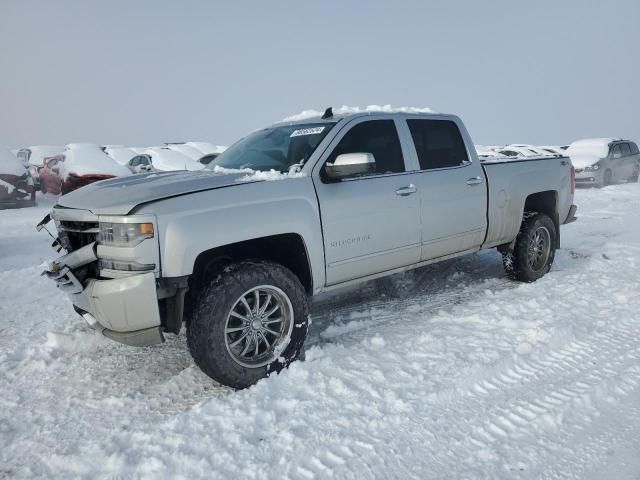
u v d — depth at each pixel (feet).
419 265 15.40
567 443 8.83
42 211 43.70
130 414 10.46
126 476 8.25
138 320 10.25
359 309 16.21
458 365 11.60
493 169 17.24
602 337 13.10
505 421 9.49
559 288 17.08
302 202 12.23
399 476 8.08
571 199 20.51
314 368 11.60
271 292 11.60
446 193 15.46
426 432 9.18
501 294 16.97
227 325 10.89
